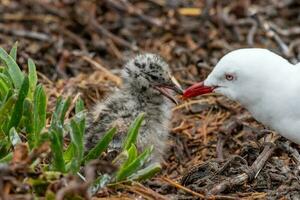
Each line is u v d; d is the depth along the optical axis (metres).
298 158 11.85
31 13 18.25
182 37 17.58
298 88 11.12
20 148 9.69
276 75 11.24
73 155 10.33
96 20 18.17
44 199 9.59
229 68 11.44
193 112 13.77
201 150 12.71
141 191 10.45
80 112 10.61
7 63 11.45
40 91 10.70
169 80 12.26
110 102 12.20
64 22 17.94
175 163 12.58
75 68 15.79
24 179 9.66
